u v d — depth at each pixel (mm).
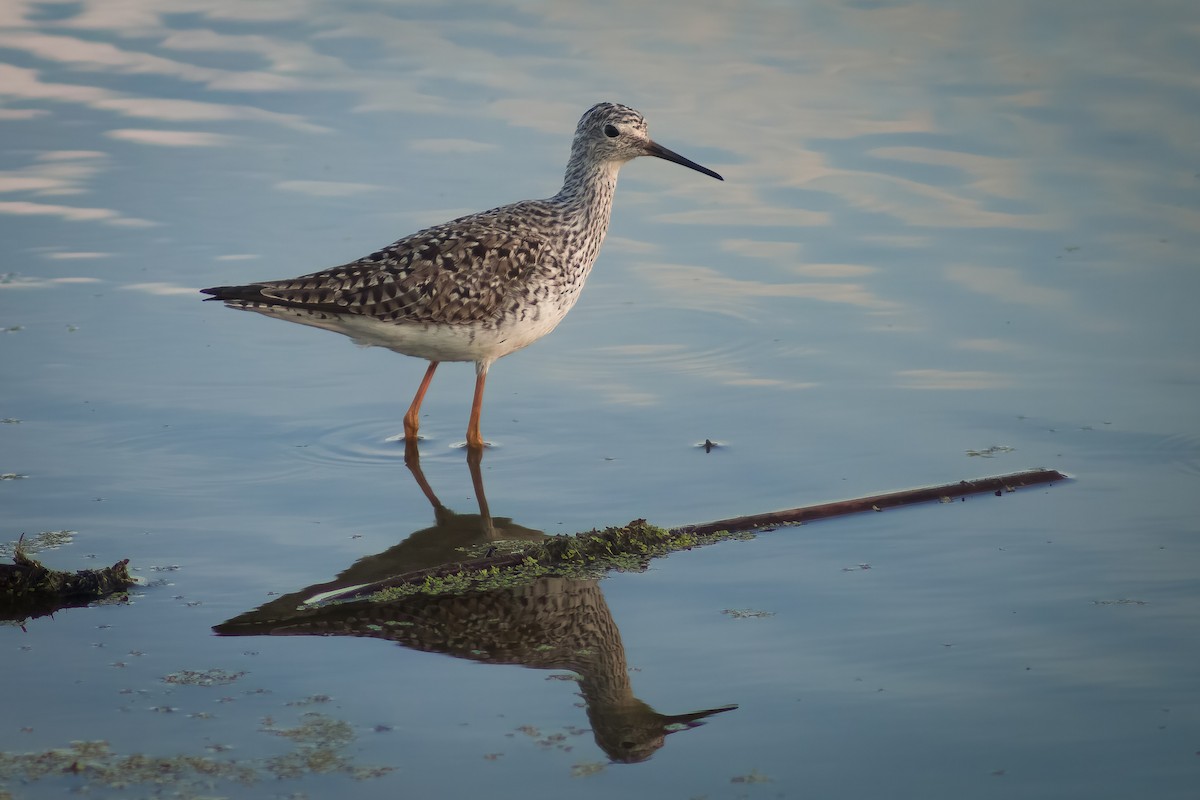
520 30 23531
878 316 15227
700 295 15844
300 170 18469
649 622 9727
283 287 12742
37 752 7930
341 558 10766
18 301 15156
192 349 14602
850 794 7562
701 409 13523
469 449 12898
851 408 13391
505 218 13461
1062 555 10539
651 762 7910
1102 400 13312
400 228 16719
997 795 7531
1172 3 24125
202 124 19891
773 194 18078
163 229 16812
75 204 17375
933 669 8930
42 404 13219
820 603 9938
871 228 17156
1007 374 13906
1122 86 20750
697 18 24078
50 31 23172
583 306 15789
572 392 14023
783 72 21750
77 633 9469
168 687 8750
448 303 12789
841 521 11305
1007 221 17141
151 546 10836
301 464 12484
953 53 22359
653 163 19453
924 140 19375
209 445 12719
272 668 9055
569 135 19422
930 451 12492
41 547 10695
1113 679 8734
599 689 8805
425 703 8625
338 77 21625
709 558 10742
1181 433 12633
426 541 11109
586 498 11867
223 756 7934
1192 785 7590
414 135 19516
